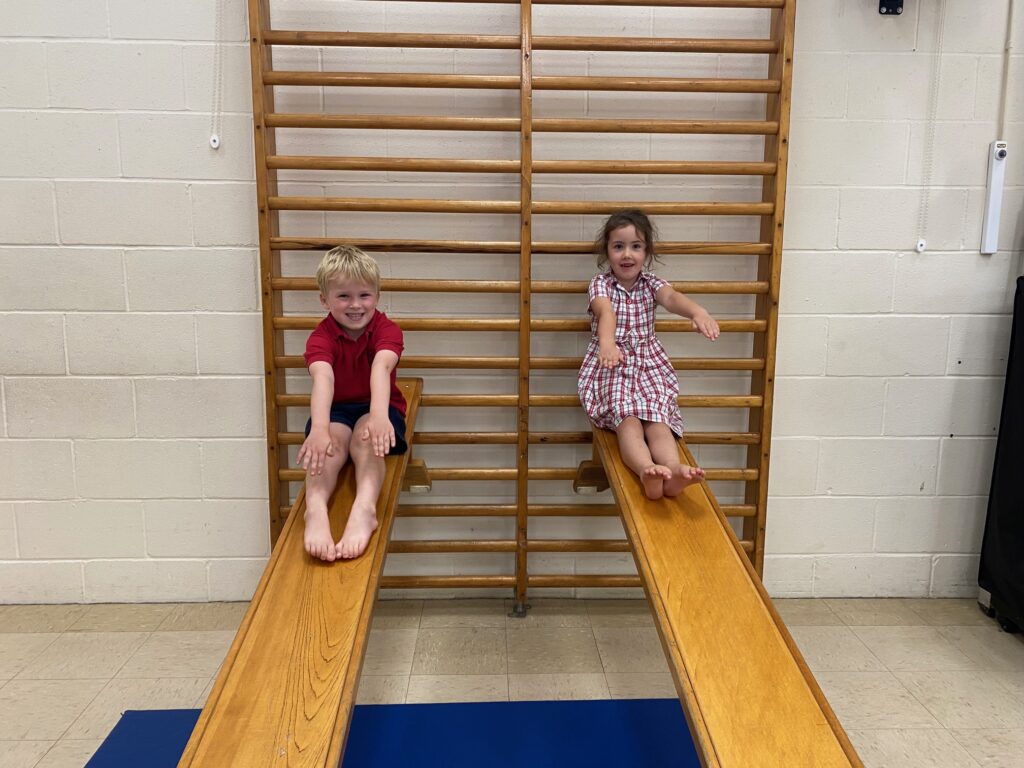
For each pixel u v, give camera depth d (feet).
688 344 8.75
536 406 8.69
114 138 8.09
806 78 8.27
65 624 8.48
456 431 8.70
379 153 8.23
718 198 8.43
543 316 8.58
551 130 7.80
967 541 9.23
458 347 8.63
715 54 8.21
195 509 8.84
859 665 7.83
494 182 8.33
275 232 8.09
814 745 4.48
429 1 7.77
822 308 8.71
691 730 4.68
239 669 4.84
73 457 8.66
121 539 8.86
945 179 8.51
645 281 7.79
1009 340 8.80
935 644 8.25
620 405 7.34
